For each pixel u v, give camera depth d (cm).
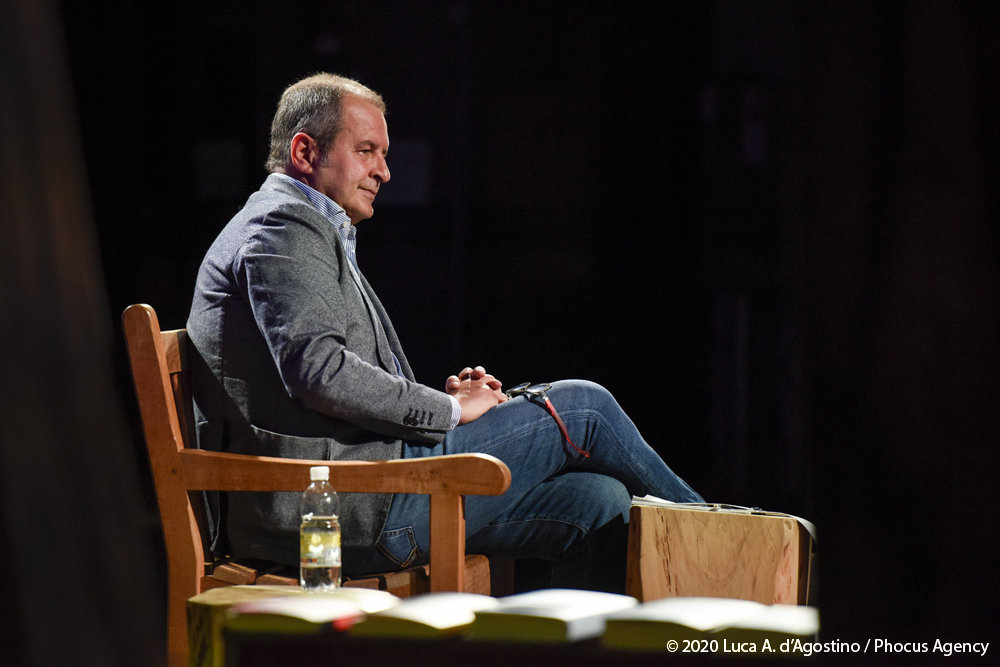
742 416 1927
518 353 2031
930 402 313
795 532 603
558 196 2014
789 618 374
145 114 1542
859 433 323
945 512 314
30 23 824
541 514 678
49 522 864
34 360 859
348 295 668
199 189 1634
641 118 1981
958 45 304
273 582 614
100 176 1498
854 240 317
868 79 313
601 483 687
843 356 323
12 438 841
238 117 1697
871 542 324
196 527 631
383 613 395
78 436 895
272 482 607
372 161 732
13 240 845
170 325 1566
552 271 2025
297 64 1802
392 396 639
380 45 1956
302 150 721
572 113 2000
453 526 578
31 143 834
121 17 1491
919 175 308
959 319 307
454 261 2036
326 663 395
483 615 383
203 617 498
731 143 1953
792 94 337
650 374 1992
